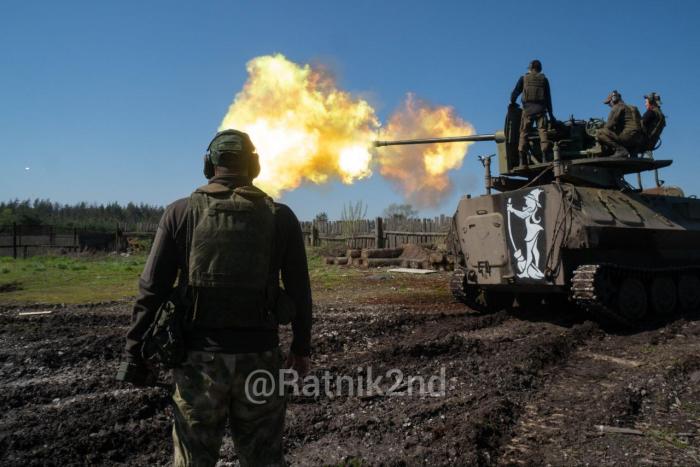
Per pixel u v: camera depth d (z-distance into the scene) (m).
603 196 9.98
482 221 10.43
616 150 10.41
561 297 11.76
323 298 12.77
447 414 4.91
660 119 10.95
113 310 10.47
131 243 29.80
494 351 7.26
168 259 2.53
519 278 9.92
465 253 10.93
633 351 7.52
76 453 4.02
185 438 2.44
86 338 7.42
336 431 4.54
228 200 2.56
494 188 11.68
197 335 2.48
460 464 3.84
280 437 2.62
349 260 20.81
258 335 2.53
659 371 6.29
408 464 3.87
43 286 15.11
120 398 5.11
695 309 11.12
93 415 4.69
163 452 4.14
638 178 11.62
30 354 6.70
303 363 2.78
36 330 8.31
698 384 5.79
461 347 7.25
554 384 6.00
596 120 11.08
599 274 9.05
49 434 4.30
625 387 5.66
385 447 4.21
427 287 14.77
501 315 10.13
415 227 22.25
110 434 4.29
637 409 5.11
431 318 9.84
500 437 4.43
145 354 2.49
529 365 6.50
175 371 2.50
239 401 2.52
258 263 2.54
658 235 10.46
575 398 5.45
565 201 9.23
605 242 9.83
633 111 10.40
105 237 30.52
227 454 4.10
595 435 4.47
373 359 6.61
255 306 2.54
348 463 3.90
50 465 3.83
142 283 2.52
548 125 10.90
